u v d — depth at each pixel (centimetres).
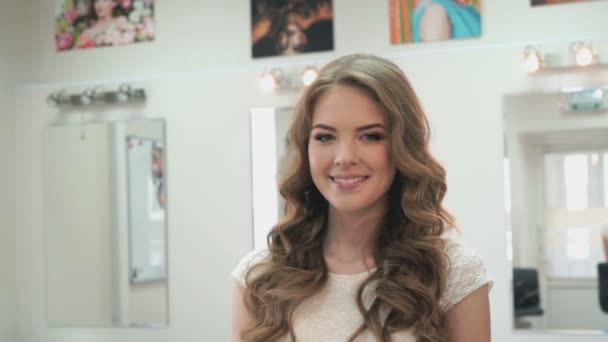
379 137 126
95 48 420
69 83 423
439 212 131
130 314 407
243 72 394
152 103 409
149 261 405
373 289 127
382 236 130
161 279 402
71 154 421
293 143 135
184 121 403
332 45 379
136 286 408
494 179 356
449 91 363
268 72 380
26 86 429
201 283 396
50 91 425
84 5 423
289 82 384
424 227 128
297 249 134
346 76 126
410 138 127
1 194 423
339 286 129
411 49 369
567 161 349
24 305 424
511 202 354
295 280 129
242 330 138
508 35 358
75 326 416
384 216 131
